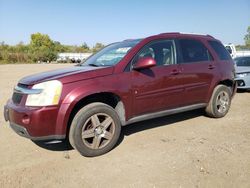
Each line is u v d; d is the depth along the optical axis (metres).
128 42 4.93
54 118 3.66
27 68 27.39
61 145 4.49
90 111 3.90
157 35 4.85
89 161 3.87
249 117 6.02
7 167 3.70
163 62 4.75
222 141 4.54
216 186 3.14
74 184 3.25
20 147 4.40
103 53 5.12
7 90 10.37
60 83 3.71
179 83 4.90
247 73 9.27
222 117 6.01
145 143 4.52
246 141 4.52
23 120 3.66
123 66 4.26
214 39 5.97
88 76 3.94
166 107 4.82
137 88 4.33
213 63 5.60
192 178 3.32
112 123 4.14
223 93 5.90
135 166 3.68
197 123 5.59
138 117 4.49
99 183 3.26
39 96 3.65
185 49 5.17
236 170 3.50
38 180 3.35
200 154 4.01
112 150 4.24
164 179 3.32
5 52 48.91
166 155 4.01
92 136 3.97
